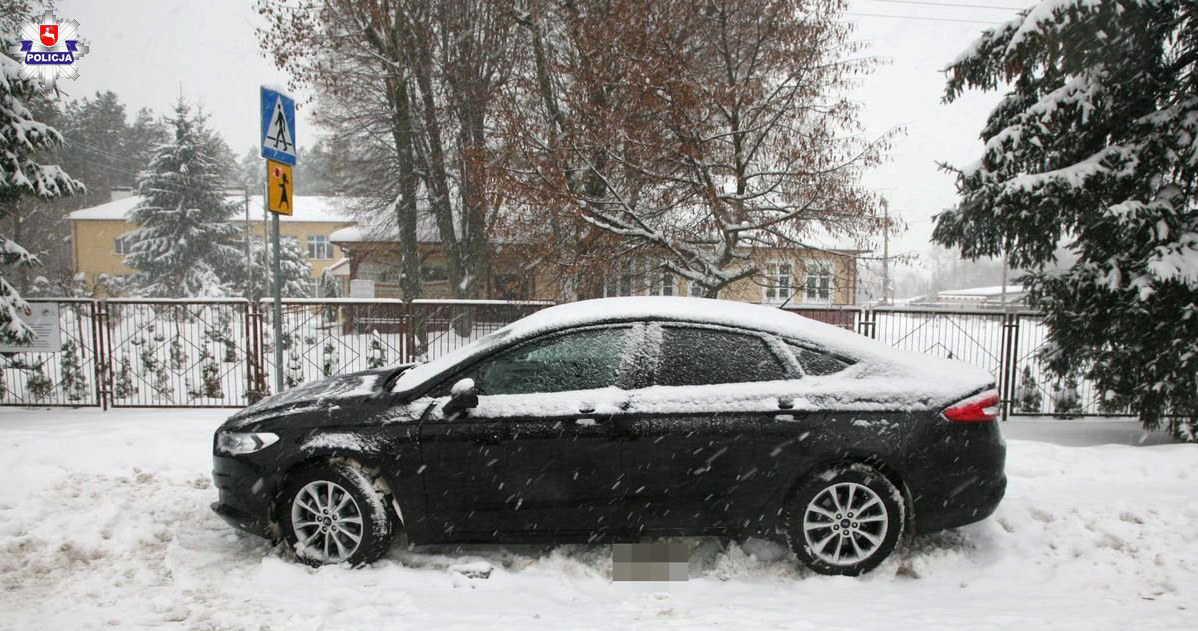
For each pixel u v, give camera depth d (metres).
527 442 4.04
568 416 4.03
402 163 21.78
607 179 11.05
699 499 4.06
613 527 4.11
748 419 4.02
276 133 6.36
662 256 11.09
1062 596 3.84
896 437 4.00
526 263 13.03
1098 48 8.01
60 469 6.13
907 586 3.99
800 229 10.65
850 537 4.04
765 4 10.97
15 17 14.09
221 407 8.84
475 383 4.21
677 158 10.42
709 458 4.02
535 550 4.47
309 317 9.30
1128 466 6.20
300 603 3.67
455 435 4.07
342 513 4.20
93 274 45.19
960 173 9.52
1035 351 9.55
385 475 4.11
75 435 6.92
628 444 4.02
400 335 9.20
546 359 4.24
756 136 10.98
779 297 12.86
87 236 48.59
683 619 3.49
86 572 4.13
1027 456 6.51
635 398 4.08
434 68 19.97
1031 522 4.84
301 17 17.02
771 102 10.63
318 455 4.14
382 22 18.20
